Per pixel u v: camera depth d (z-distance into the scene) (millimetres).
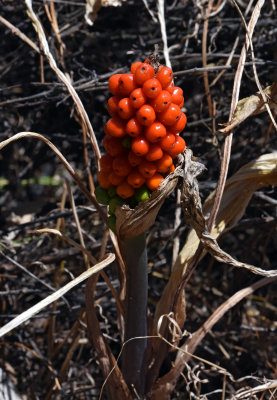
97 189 1528
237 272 2465
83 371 2389
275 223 2262
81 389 2252
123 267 1854
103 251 1971
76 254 2383
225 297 2664
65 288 1538
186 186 1492
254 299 2855
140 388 1800
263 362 2496
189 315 2371
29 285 2342
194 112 2652
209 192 2506
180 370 1812
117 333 2455
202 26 2562
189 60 2477
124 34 2768
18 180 3131
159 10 2016
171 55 2529
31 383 2262
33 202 3055
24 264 2396
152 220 1507
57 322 2586
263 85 2486
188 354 1761
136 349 1730
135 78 1307
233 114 1713
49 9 2625
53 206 2791
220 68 2207
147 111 1272
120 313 1937
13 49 2967
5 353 2412
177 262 1861
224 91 2654
